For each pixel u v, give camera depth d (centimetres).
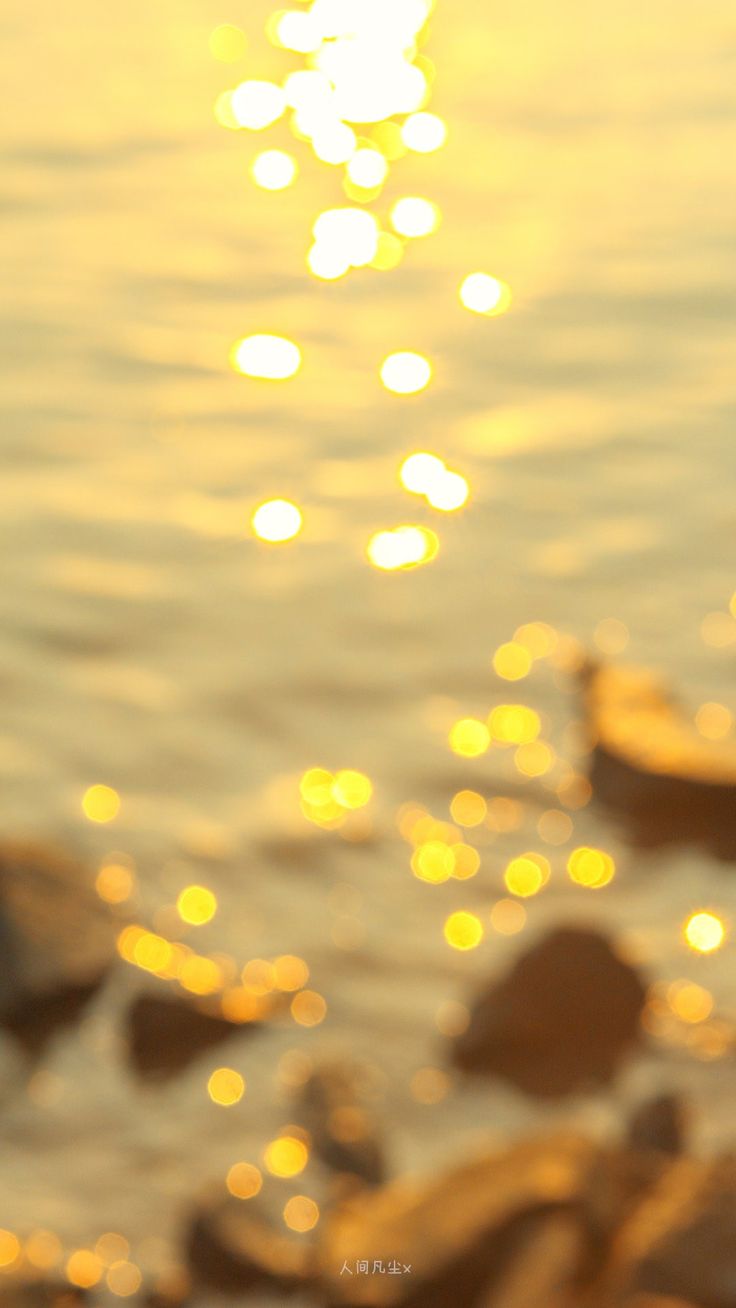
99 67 1485
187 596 624
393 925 439
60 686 564
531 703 548
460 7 1670
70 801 500
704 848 453
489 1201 280
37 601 618
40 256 1024
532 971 374
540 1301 259
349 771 515
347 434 772
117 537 671
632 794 467
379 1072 374
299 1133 354
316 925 439
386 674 569
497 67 1455
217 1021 389
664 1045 370
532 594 620
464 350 867
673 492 694
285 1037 389
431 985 411
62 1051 376
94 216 1106
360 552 660
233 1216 323
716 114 1285
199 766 519
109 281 981
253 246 1048
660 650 574
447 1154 345
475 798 496
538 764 511
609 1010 369
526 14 1639
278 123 1330
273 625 603
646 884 443
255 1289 310
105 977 394
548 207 1099
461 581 631
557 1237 268
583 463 728
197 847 475
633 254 996
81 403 805
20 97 1384
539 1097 358
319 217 1104
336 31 1589
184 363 857
